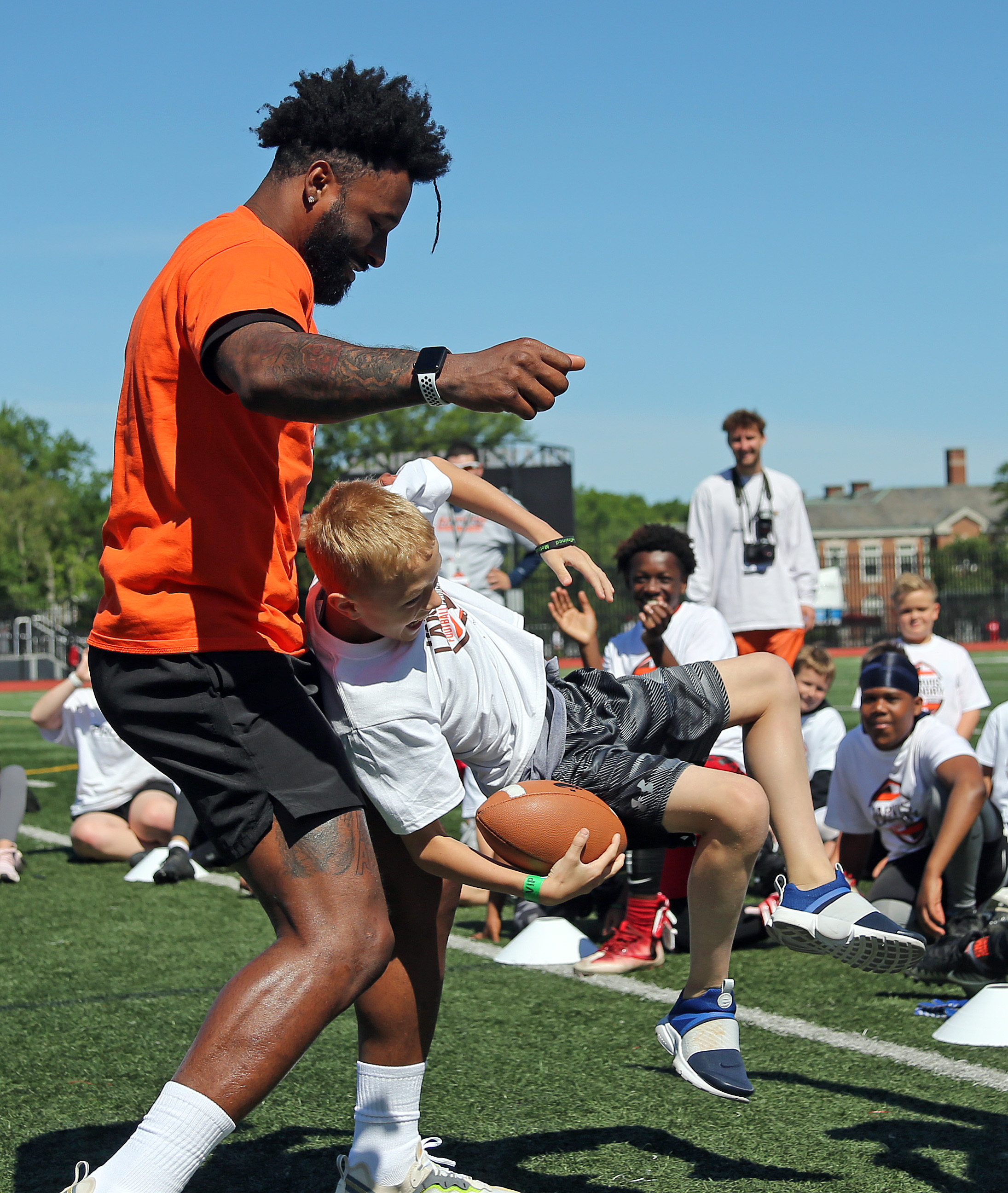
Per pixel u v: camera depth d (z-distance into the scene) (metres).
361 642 2.17
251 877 1.99
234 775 1.97
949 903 4.24
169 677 1.97
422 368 1.66
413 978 2.30
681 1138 2.61
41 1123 2.74
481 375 1.66
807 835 2.40
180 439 1.97
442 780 2.13
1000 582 36.62
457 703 2.22
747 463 7.27
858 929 2.32
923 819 4.37
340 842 1.96
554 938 4.22
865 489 81.88
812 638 35.97
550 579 29.45
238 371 1.73
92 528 72.81
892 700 4.30
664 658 3.56
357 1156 2.31
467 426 39.47
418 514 2.06
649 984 3.88
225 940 4.54
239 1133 2.70
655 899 4.02
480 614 2.39
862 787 4.54
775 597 7.26
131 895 5.41
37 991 3.86
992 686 17.53
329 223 2.16
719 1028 2.35
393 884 2.27
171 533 1.98
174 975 4.03
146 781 6.21
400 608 2.05
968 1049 3.14
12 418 75.38
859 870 4.75
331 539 2.02
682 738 2.42
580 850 2.14
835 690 18.98
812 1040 3.24
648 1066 3.08
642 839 2.36
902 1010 3.53
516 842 2.17
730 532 7.30
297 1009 1.85
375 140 2.14
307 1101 2.89
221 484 1.98
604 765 2.29
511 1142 2.61
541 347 1.68
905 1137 2.57
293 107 2.14
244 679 1.98
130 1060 3.18
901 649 4.54
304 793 1.96
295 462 2.13
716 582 7.38
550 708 2.35
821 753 5.64
